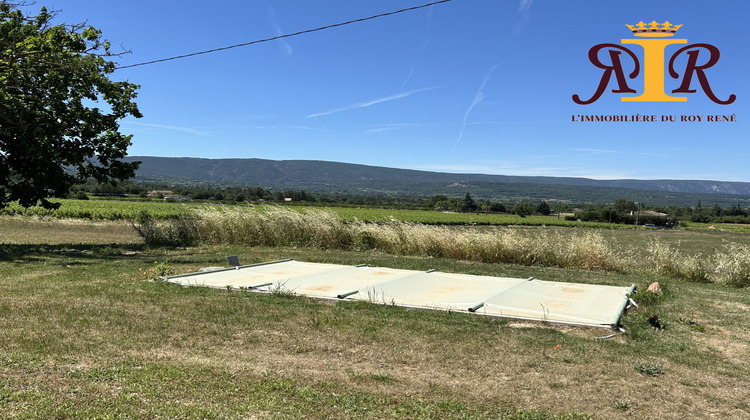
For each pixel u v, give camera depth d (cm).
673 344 514
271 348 469
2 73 1197
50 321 525
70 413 312
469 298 711
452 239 1362
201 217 1636
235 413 323
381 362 439
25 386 352
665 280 1066
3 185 1401
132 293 698
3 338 459
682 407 360
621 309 652
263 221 1570
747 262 1065
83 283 778
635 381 408
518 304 675
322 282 841
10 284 753
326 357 448
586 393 380
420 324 565
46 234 1883
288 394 358
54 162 1313
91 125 1363
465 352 471
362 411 335
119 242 1645
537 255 1248
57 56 1261
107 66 1404
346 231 1521
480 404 354
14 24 1261
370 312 622
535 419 333
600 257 1205
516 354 468
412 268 1088
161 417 313
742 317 646
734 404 368
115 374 382
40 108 1316
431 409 342
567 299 722
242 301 664
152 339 479
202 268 995
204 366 407
